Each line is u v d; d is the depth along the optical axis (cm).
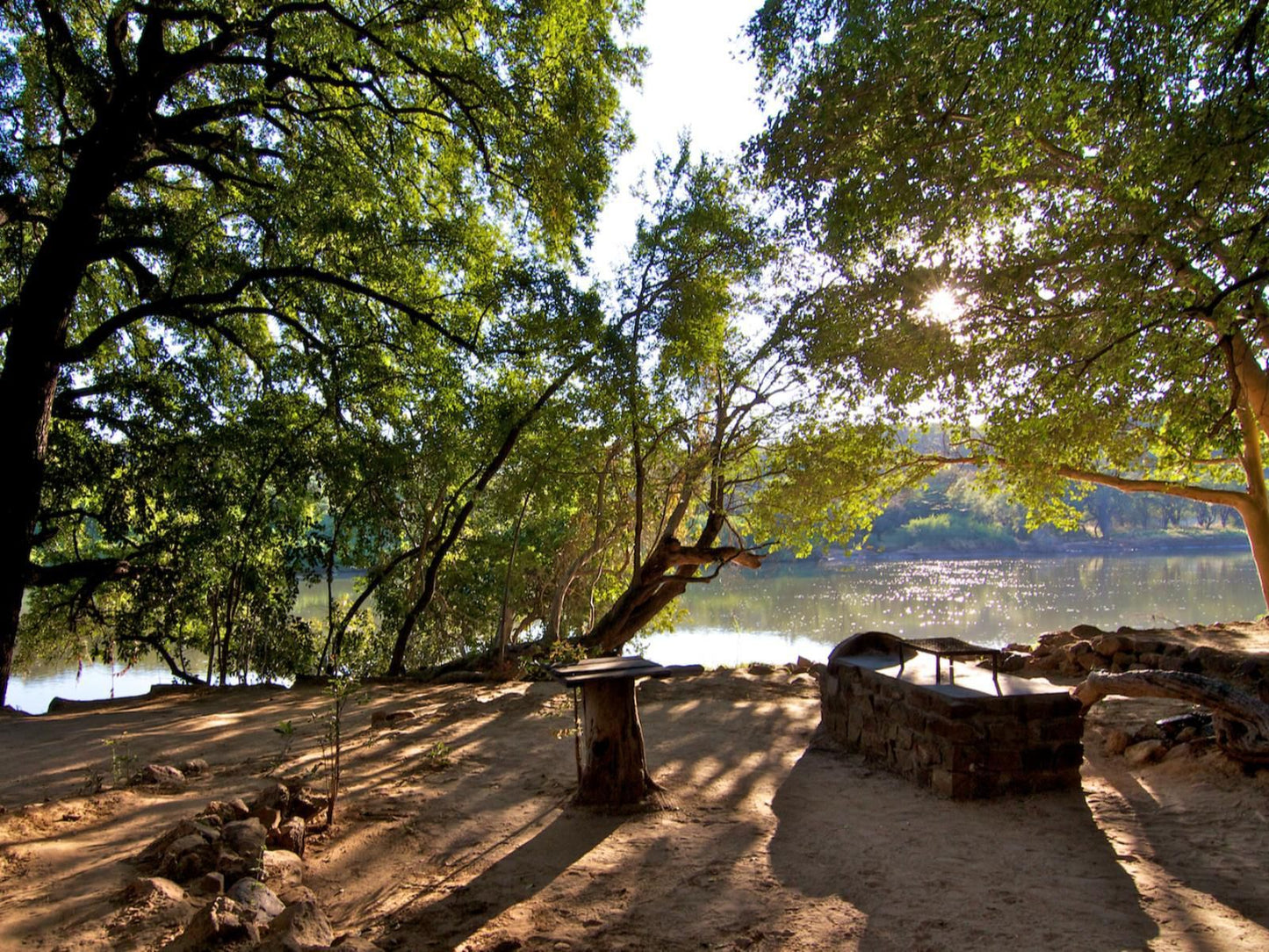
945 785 540
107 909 350
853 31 790
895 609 3516
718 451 1395
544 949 340
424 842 462
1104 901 377
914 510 7212
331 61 1320
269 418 1427
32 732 831
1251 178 730
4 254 1397
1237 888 386
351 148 1509
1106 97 720
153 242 1259
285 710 941
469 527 1841
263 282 1369
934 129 835
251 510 1452
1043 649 1068
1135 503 6850
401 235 1416
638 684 997
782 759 660
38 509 1238
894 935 349
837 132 881
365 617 1931
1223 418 960
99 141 1194
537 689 958
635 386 1228
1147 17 627
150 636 1733
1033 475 1330
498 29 1378
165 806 505
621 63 1440
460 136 1539
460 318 1441
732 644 2714
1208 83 673
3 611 1116
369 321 1438
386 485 1457
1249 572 4712
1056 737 548
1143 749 612
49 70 1252
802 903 385
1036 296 1011
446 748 681
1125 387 1002
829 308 1215
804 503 1440
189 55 1225
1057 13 619
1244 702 543
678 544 1455
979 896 386
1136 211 753
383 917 372
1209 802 508
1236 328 875
